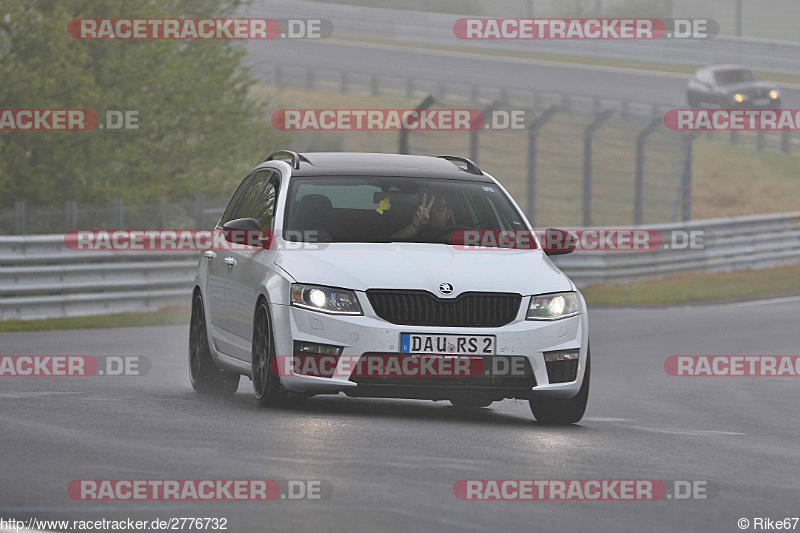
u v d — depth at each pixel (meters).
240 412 29.77
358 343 29.34
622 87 184.38
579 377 30.75
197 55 109.81
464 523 18.58
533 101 169.38
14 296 67.69
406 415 31.75
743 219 110.12
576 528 18.59
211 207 86.81
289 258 30.91
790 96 178.62
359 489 20.62
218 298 34.69
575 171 151.12
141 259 75.31
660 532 18.64
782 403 41.41
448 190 33.75
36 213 92.00
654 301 88.75
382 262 30.41
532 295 30.39
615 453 26.11
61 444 24.34
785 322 74.06
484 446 25.77
